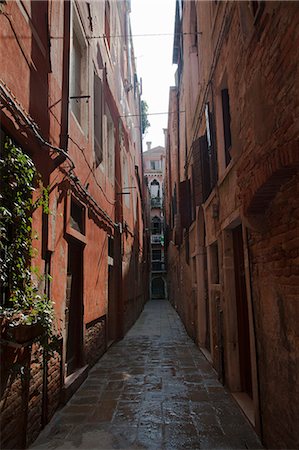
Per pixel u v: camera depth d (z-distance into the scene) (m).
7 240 3.21
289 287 2.82
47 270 4.44
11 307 3.29
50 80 4.68
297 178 2.61
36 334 3.31
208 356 7.72
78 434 3.92
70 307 5.88
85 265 6.54
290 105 2.59
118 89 11.94
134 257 16.22
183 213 10.88
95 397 5.19
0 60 3.23
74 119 6.00
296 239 2.66
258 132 3.28
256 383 3.76
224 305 5.57
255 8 3.44
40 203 3.79
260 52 3.21
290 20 2.53
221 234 5.79
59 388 4.79
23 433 3.47
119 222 11.14
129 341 10.48
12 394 3.20
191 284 10.59
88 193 6.63
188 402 4.94
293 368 2.78
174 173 17.42
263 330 3.53
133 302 15.14
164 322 15.71
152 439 3.79
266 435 3.50
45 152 4.39
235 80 4.28
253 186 3.09
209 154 6.68
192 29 9.65
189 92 10.30
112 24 11.09
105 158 9.07
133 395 5.28
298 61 2.44
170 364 7.31
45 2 4.55
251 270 3.88
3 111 3.23
